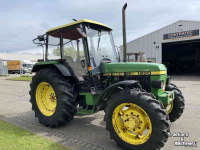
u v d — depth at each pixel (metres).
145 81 3.50
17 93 9.08
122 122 3.16
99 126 4.05
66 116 3.82
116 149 2.97
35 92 4.39
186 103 5.94
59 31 4.04
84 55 3.76
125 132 3.03
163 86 3.56
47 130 3.84
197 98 6.73
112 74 3.81
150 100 2.73
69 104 3.74
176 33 16.34
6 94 8.78
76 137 3.45
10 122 4.39
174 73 21.91
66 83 3.83
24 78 19.50
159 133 2.60
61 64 4.05
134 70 3.59
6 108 5.88
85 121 4.39
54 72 4.01
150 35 17.95
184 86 10.17
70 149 2.90
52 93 4.25
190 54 25.30
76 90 3.99
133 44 19.03
